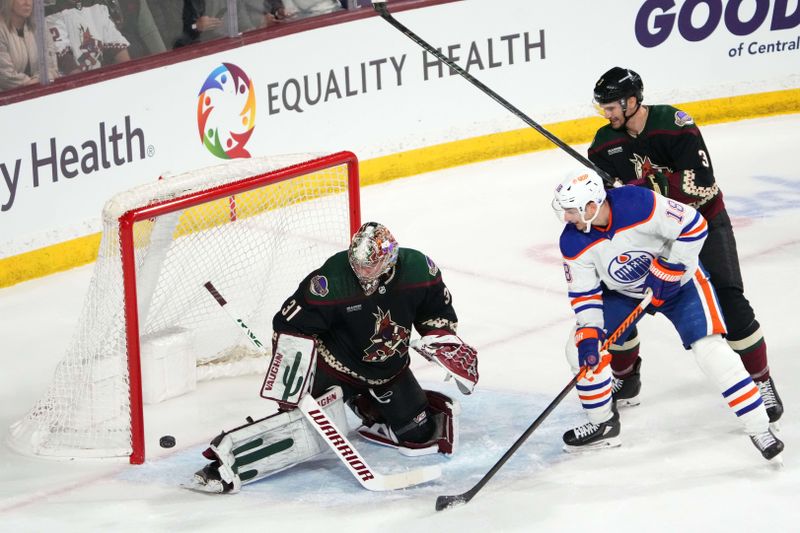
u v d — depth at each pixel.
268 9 27.61
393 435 15.46
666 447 14.85
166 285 18.58
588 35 31.50
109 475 15.25
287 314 14.20
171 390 17.78
